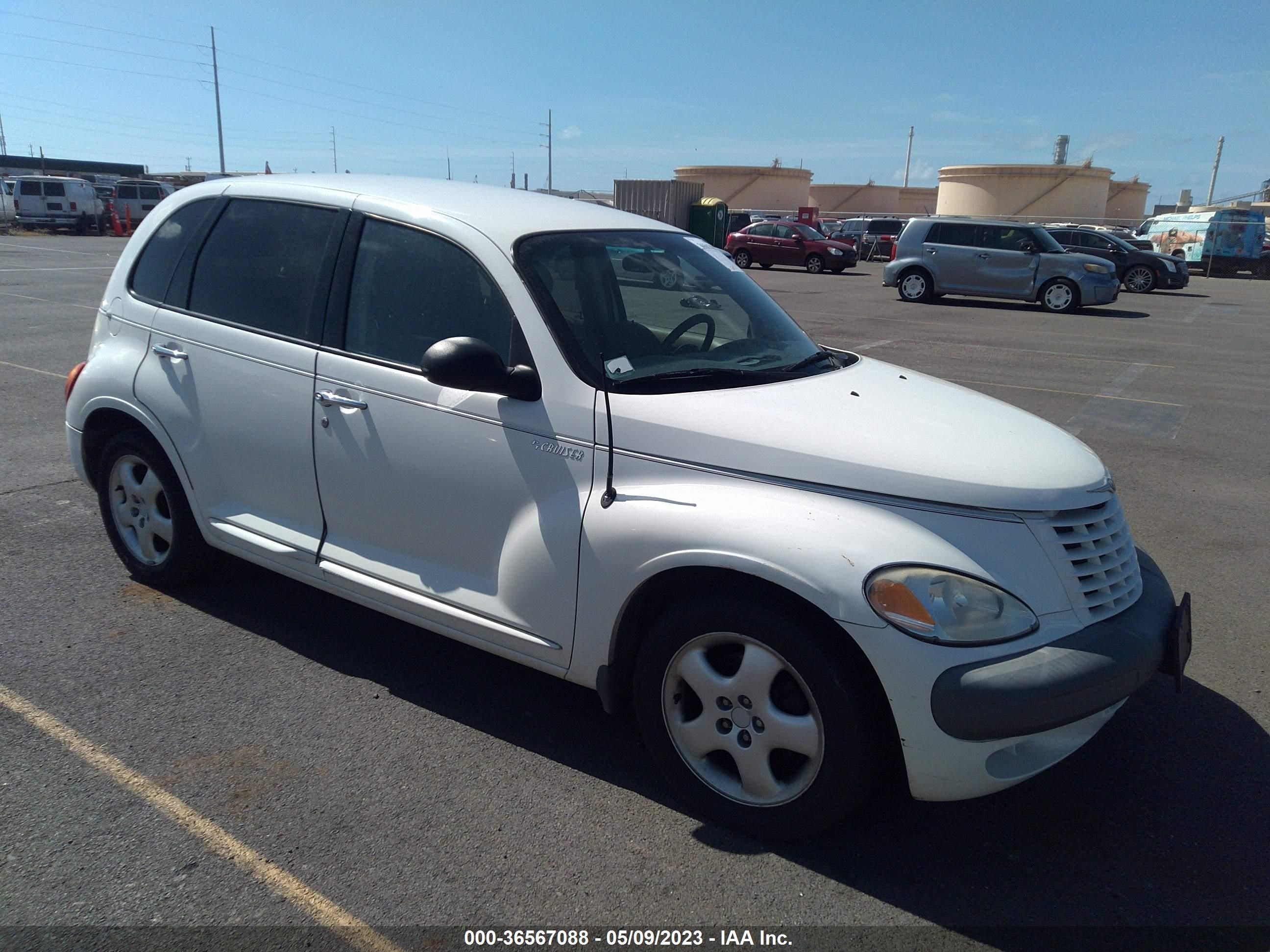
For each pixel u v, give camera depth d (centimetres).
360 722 345
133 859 270
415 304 344
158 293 421
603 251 359
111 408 426
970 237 2050
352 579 357
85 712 343
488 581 329
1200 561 540
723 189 6397
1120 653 267
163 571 437
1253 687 396
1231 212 3244
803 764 281
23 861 267
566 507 304
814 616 267
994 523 267
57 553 489
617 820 295
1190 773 333
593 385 307
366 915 252
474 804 301
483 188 398
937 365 1200
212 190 421
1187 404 983
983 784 262
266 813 291
